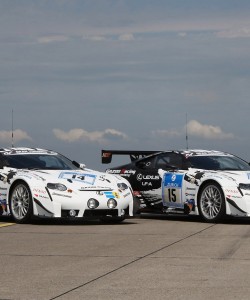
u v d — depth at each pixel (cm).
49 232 1105
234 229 1162
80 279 690
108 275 711
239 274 716
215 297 608
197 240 994
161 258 820
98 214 1238
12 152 1351
